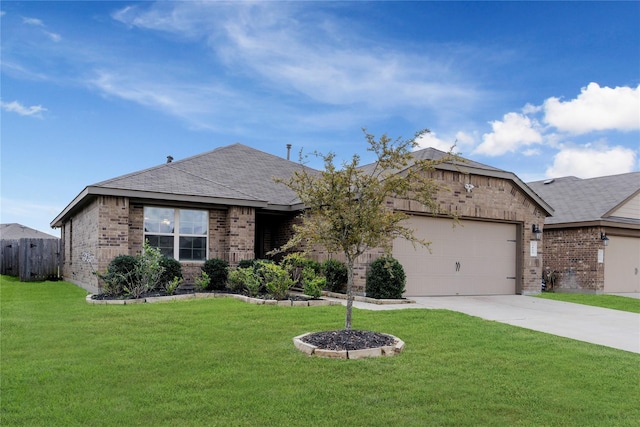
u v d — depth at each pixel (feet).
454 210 48.11
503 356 23.76
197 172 56.95
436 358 22.97
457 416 16.58
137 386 18.79
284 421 15.87
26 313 33.60
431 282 47.34
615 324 35.14
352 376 20.18
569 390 19.40
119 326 28.63
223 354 22.95
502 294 51.98
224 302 37.68
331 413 16.53
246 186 56.13
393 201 43.93
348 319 26.09
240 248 49.49
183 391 18.29
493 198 51.03
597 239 60.80
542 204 54.19
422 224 46.83
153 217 47.42
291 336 26.63
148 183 46.50
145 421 15.74
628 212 64.44
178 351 23.40
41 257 70.08
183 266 48.11
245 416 16.19
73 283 60.90
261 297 39.65
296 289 50.70
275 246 58.34
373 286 42.27
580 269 62.49
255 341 25.43
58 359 22.11
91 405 16.94
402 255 45.85
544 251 67.26
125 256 41.98
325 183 25.22
